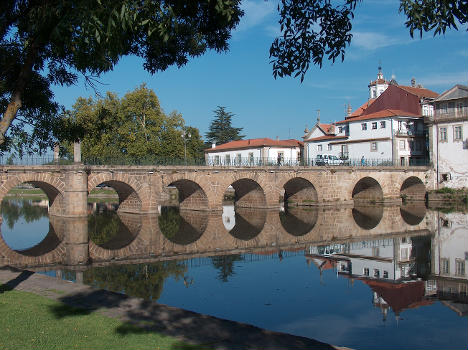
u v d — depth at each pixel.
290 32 9.89
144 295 16.00
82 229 34.16
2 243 28.77
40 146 14.50
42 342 8.28
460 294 16.56
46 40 10.92
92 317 10.33
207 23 12.60
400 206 52.88
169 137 64.12
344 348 9.23
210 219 41.19
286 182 53.25
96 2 8.86
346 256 24.14
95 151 58.38
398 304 15.28
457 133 55.03
